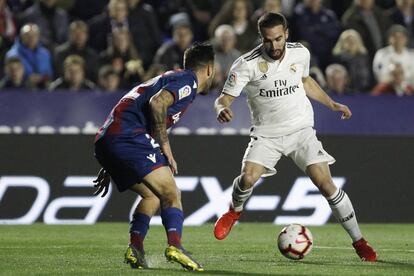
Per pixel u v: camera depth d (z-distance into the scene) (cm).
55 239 3628
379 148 4775
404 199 4781
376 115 5031
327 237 3859
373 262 2700
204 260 2783
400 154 4788
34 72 5406
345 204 2758
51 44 5603
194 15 6175
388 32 6059
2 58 5600
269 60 2825
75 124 4844
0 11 5638
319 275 2327
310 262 2705
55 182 4584
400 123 5047
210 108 4897
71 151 4603
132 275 2297
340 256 2923
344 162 4747
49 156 4588
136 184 2517
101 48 5866
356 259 2805
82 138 4612
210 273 2341
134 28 5838
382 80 5803
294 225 2781
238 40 5788
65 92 4838
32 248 3209
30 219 4569
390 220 4772
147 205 2536
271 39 2730
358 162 4756
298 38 5922
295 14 5956
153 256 2905
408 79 5850
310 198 4691
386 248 3303
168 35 6175
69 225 4434
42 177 4581
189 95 2455
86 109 4850
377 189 4762
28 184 4572
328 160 2842
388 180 4775
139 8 5888
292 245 2738
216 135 4666
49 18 5822
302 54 2861
